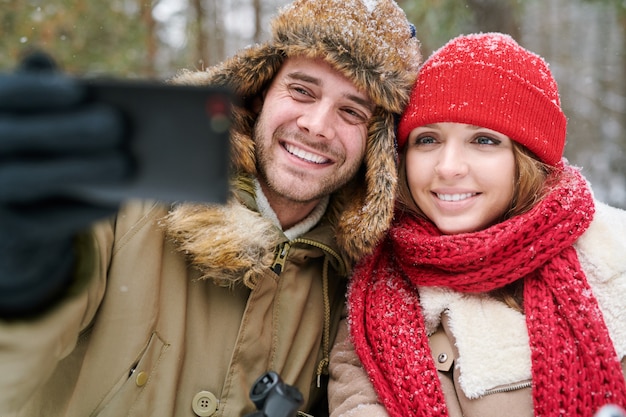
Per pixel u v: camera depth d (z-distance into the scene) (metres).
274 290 1.54
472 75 1.50
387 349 1.50
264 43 1.64
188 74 1.69
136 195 0.75
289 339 1.55
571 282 1.41
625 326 1.38
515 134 1.49
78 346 1.41
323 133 1.55
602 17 9.95
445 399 1.44
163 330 1.44
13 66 4.63
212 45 7.70
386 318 1.54
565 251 1.47
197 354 1.47
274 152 1.60
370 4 1.59
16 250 0.78
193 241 1.46
